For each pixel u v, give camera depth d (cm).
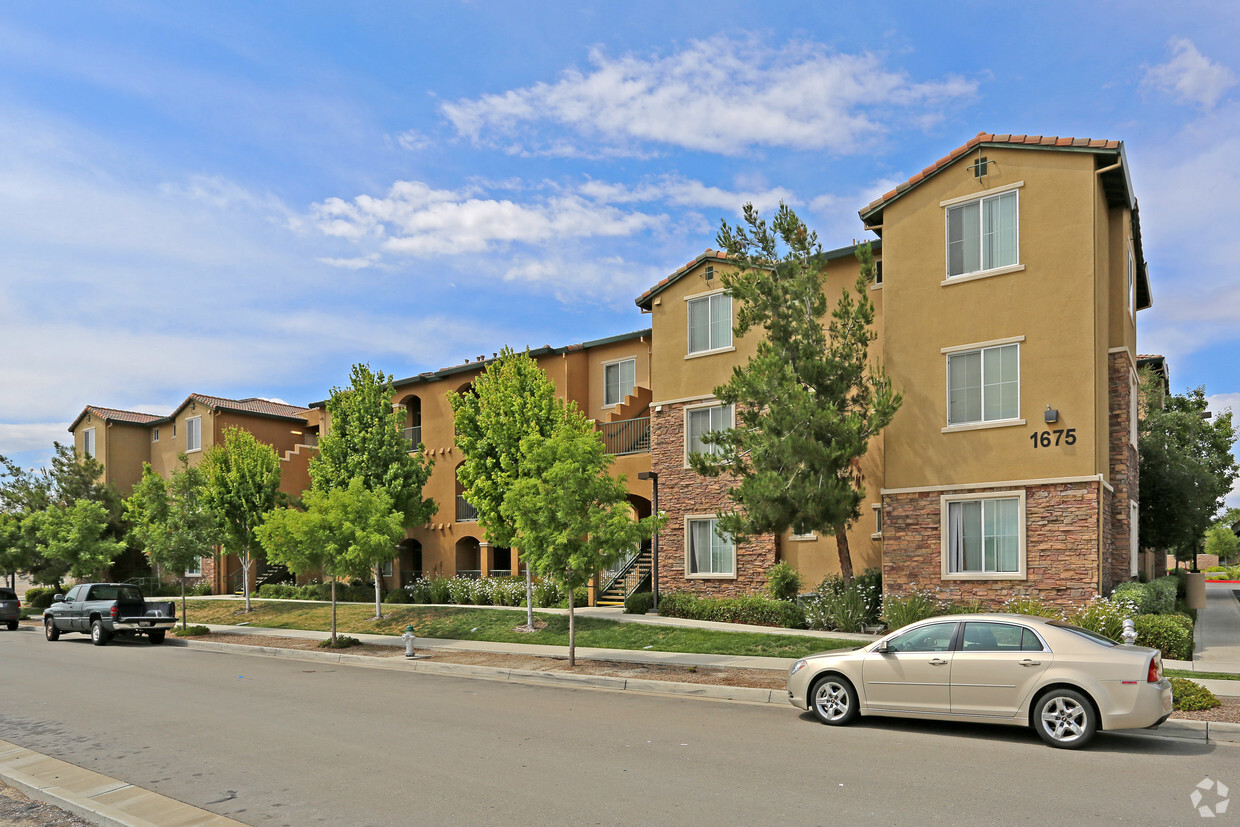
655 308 2625
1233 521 6956
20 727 1171
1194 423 2853
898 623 1798
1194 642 1698
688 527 2488
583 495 1702
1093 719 959
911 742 1014
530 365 2592
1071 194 1775
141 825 721
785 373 1861
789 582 2223
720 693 1392
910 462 1934
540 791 809
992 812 727
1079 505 1722
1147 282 2436
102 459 4578
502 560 3516
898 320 1973
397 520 2300
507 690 1492
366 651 2078
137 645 2488
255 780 867
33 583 4491
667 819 719
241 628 2747
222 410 4203
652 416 2600
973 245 1894
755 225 2031
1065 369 1756
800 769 883
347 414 3125
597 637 2058
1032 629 1023
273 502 3256
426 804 773
